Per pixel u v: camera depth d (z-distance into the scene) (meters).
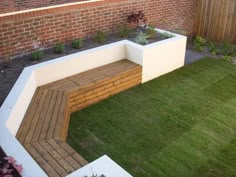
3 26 4.60
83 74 4.95
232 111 4.67
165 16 7.28
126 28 6.20
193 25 8.23
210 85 5.53
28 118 3.70
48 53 5.15
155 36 6.05
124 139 3.95
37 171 2.52
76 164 3.00
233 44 7.76
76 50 5.30
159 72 5.81
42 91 4.35
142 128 4.19
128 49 5.51
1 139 2.87
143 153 3.69
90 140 3.91
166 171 3.39
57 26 5.30
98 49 5.17
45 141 3.33
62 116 3.81
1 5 7.23
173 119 4.42
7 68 4.55
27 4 7.60
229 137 4.03
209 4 7.77
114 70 5.13
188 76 5.88
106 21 6.03
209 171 3.40
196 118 4.46
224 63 6.56
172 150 3.74
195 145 3.85
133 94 5.13
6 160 2.63
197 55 7.04
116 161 3.54
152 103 4.86
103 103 4.82
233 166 3.48
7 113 3.22
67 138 3.94
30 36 5.00
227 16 7.55
